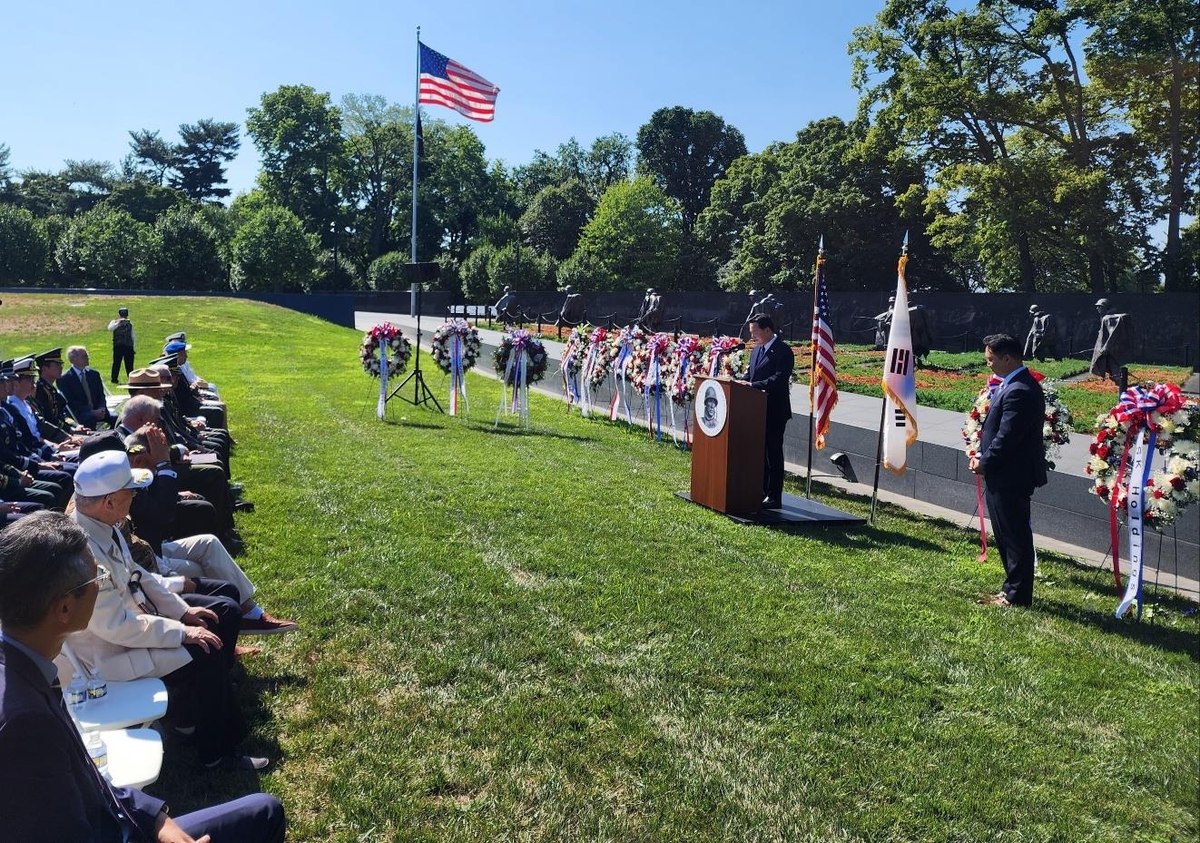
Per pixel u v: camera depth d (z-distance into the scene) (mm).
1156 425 6664
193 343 27844
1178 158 37844
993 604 6418
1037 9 39500
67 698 3170
